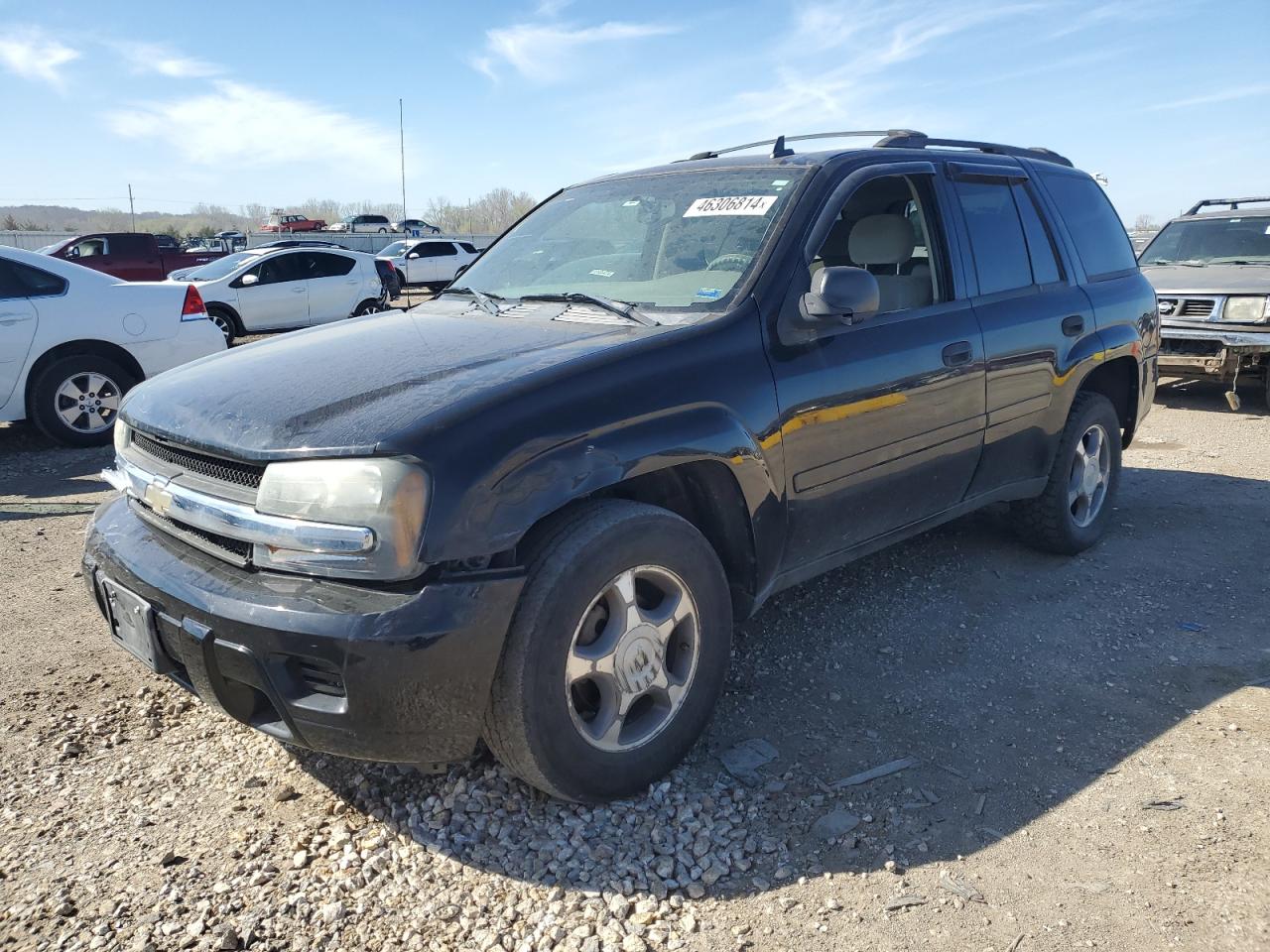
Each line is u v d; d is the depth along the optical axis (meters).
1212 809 2.67
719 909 2.29
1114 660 3.64
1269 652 3.70
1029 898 2.33
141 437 2.92
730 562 3.08
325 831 2.60
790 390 3.02
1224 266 9.21
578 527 2.49
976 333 3.77
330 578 2.31
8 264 7.22
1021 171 4.39
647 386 2.67
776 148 3.78
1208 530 5.21
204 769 2.92
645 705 2.80
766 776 2.85
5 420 7.33
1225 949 2.15
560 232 3.92
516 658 2.37
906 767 2.90
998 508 5.46
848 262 3.72
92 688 3.44
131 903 2.32
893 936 2.20
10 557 4.87
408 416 2.35
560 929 2.21
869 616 4.03
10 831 2.61
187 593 2.41
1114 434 4.82
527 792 2.72
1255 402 9.23
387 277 16.80
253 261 15.12
